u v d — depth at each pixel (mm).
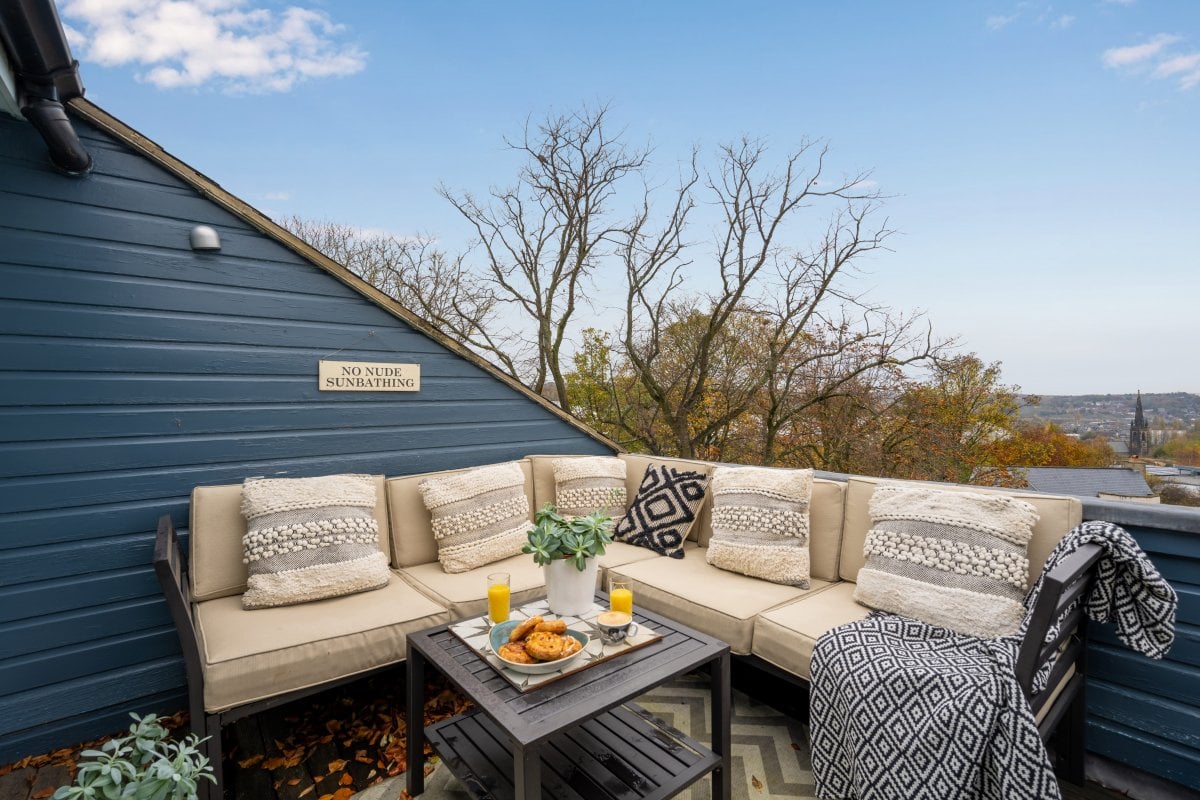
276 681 1871
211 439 2561
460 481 2916
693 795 1850
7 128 2098
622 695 1485
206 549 2375
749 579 2578
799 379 8047
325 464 2889
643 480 3309
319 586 2312
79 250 2242
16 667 2133
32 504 2158
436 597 2420
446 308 9281
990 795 1407
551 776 1642
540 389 9055
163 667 2418
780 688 2486
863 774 1571
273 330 2715
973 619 1863
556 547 1926
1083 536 1607
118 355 2332
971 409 7926
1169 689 1774
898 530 2178
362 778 1979
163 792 1050
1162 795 1801
